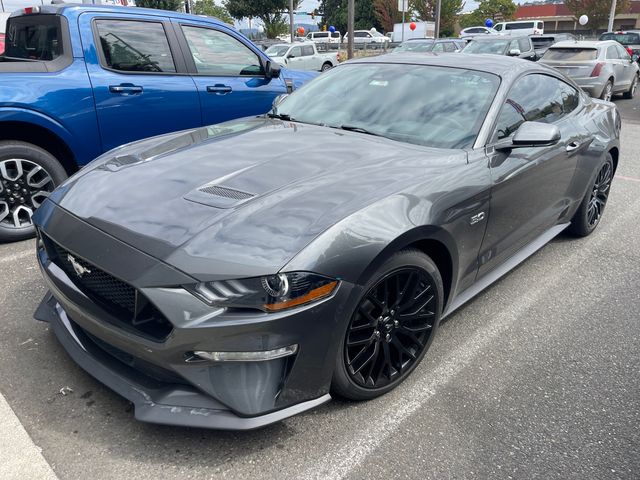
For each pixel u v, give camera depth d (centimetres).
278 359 207
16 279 364
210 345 198
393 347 256
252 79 559
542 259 436
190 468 212
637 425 247
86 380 261
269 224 216
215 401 209
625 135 991
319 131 325
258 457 219
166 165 277
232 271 199
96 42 455
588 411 255
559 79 417
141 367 223
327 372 221
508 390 269
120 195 249
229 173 261
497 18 5203
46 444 221
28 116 414
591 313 350
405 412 249
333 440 230
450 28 4866
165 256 207
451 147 300
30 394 250
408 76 357
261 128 337
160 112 490
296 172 260
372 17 5988
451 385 271
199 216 224
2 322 309
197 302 198
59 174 441
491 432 239
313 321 207
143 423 234
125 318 216
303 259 204
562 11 5934
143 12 490
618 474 218
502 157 306
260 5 3444
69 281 239
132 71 475
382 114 334
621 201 597
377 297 237
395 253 235
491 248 313
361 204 231
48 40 457
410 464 219
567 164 383
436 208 252
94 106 449
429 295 261
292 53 2006
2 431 226
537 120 362
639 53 2338
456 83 340
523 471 218
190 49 514
